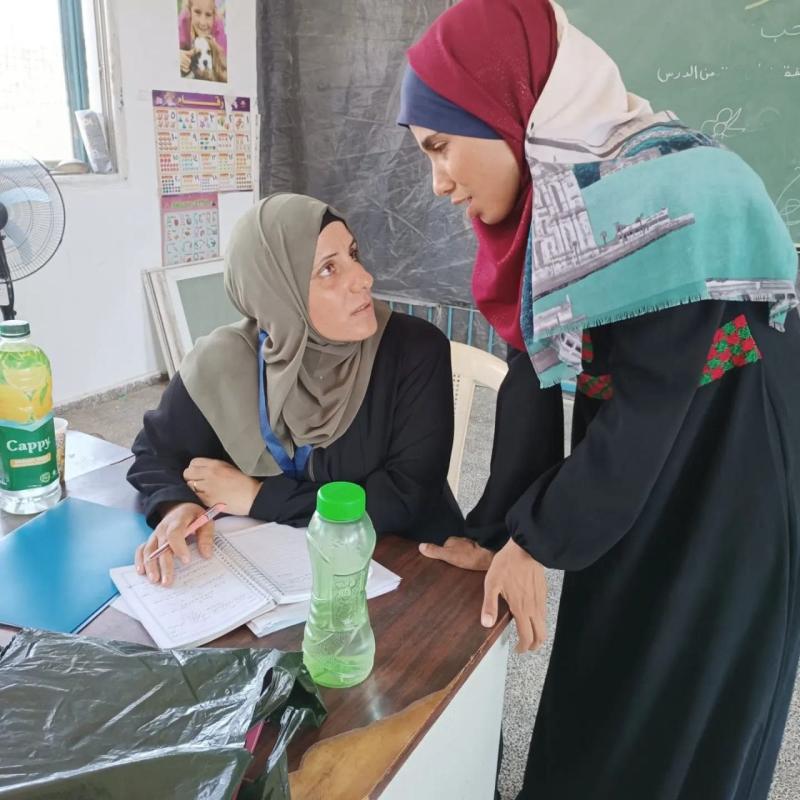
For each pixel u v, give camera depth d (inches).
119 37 121.0
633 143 31.2
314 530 28.1
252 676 23.4
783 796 56.5
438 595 35.0
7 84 115.5
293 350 45.2
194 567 36.4
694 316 30.9
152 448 48.1
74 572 35.9
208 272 148.6
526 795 48.4
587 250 30.5
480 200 36.1
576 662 42.0
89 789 18.2
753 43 102.0
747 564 36.0
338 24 138.7
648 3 107.0
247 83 147.9
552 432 40.6
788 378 34.6
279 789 21.8
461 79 33.0
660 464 32.3
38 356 40.9
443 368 49.9
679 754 39.1
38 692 21.9
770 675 37.7
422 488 46.5
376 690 28.5
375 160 143.7
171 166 136.2
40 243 64.5
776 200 107.2
